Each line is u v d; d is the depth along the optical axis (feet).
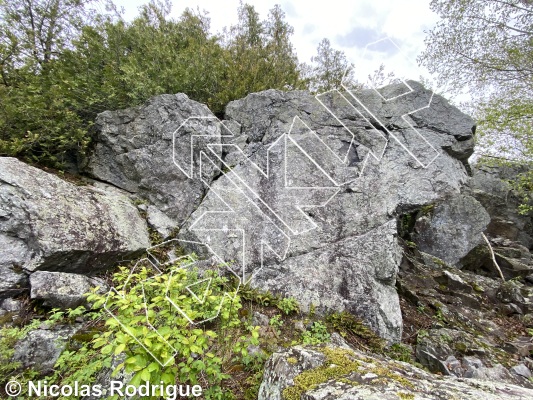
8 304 9.25
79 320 9.58
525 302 15.90
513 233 27.58
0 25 16.93
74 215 11.49
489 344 12.07
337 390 5.63
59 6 21.12
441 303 14.43
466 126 14.51
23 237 10.13
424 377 6.84
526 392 6.15
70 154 16.26
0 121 13.51
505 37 22.34
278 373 7.01
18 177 10.96
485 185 29.22
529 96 22.18
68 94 16.44
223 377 7.48
